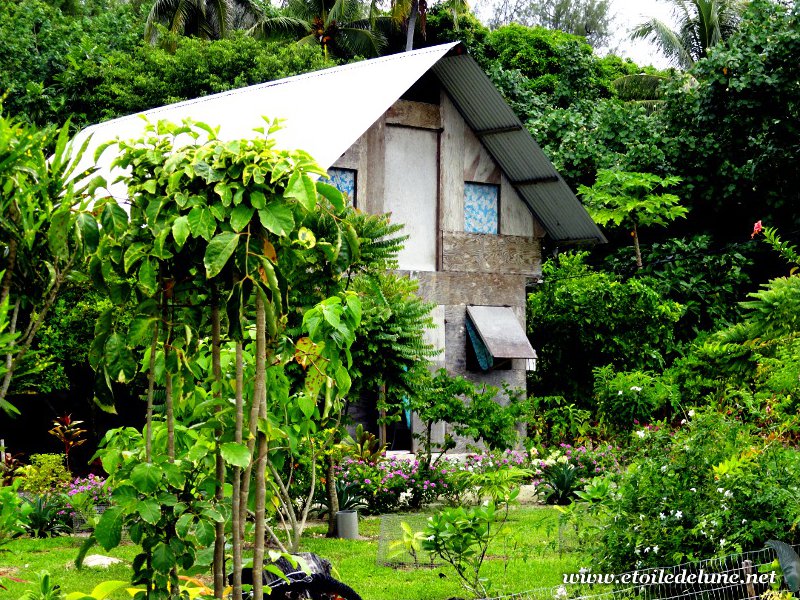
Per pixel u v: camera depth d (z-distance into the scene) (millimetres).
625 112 26484
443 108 18906
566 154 25844
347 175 17781
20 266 4457
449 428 18312
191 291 4875
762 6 25109
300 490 12992
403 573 9609
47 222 4457
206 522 4375
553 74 33750
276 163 4391
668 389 14391
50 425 19359
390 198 18328
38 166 4375
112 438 5379
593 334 21594
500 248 19344
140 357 5445
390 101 16906
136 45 29906
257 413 4570
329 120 16562
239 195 4316
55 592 5312
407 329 12656
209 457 4695
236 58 26844
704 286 23797
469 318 18875
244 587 4738
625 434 14914
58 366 16188
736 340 7988
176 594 4625
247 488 4680
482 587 7715
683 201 25250
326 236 5496
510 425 15398
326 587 6625
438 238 18734
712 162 25312
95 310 15688
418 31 36094
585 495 8328
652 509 7863
